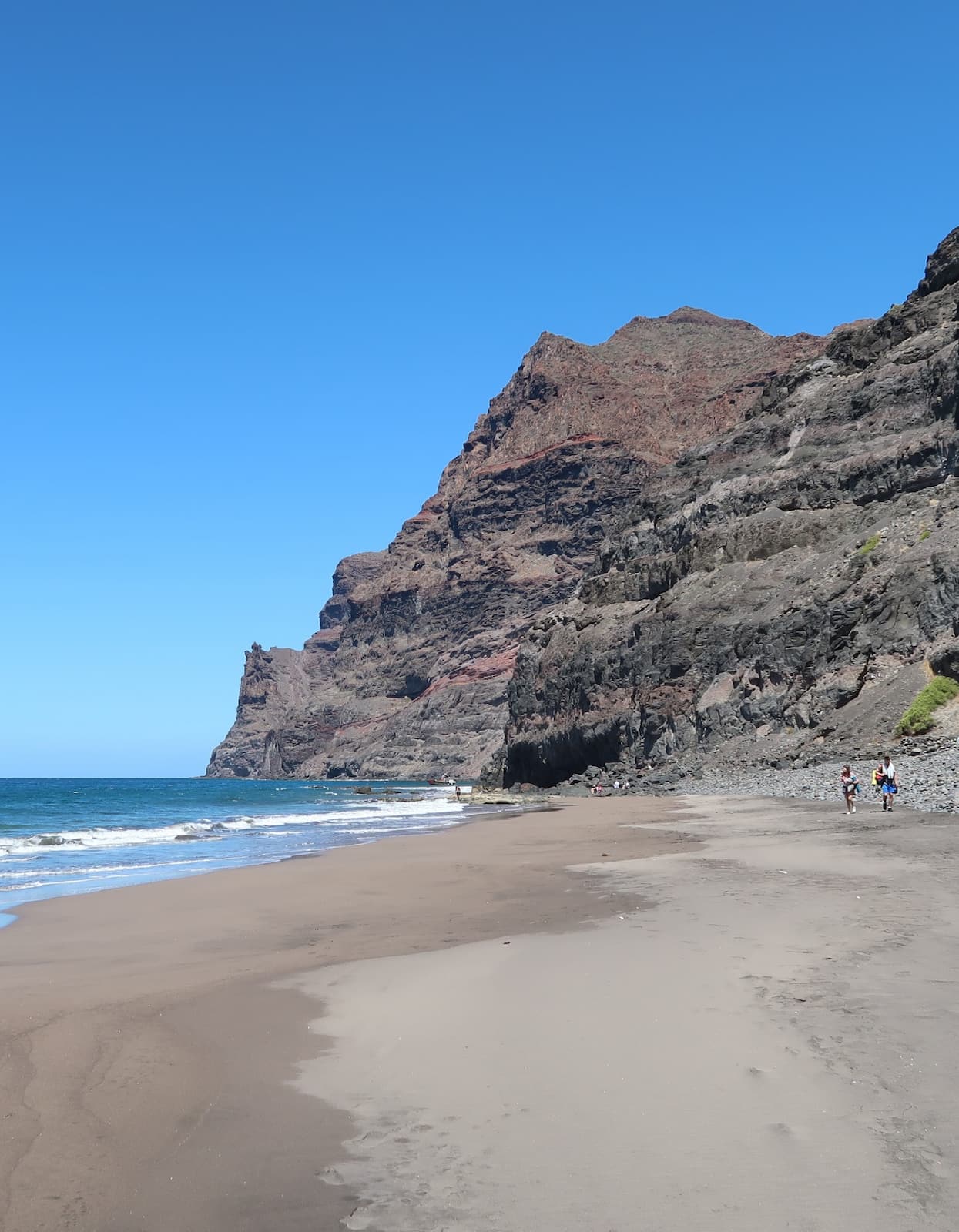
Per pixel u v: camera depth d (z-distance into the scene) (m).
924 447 71.50
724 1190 6.11
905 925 12.97
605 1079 8.04
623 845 28.81
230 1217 6.07
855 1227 5.61
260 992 11.59
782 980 10.48
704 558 83.12
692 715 71.06
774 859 21.62
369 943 14.67
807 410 87.44
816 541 75.06
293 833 45.91
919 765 42.06
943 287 86.88
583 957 12.33
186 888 21.83
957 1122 6.83
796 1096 7.39
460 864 25.92
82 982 12.33
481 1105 7.69
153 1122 7.54
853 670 58.09
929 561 58.16
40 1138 7.22
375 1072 8.59
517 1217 5.95
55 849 36.84
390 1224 5.95
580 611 100.81
